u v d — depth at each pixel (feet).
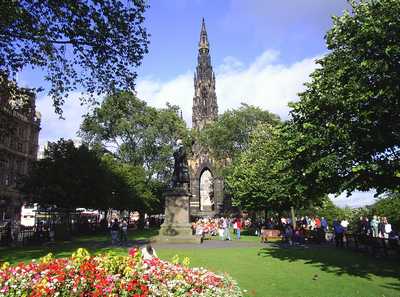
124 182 185.78
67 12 63.67
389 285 45.39
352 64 56.85
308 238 109.91
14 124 83.87
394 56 51.78
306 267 60.08
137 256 32.27
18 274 28.04
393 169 53.26
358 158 55.42
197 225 134.21
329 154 59.47
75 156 141.59
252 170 151.53
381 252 78.48
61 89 72.23
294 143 64.39
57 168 136.46
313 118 62.44
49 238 119.03
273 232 114.62
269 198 138.00
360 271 56.13
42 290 25.54
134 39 70.69
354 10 61.77
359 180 58.29
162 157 204.03
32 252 81.71
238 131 241.55
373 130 53.06
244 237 138.82
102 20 66.39
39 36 61.05
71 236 135.74
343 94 55.93
